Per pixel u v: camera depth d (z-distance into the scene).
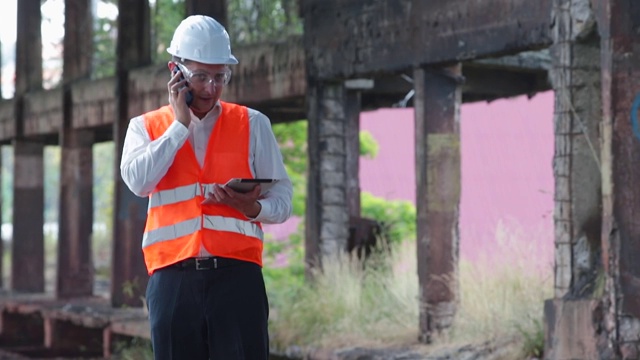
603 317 8.59
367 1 11.42
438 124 10.75
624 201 8.47
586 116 8.98
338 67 11.88
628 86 8.47
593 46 8.98
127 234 15.28
